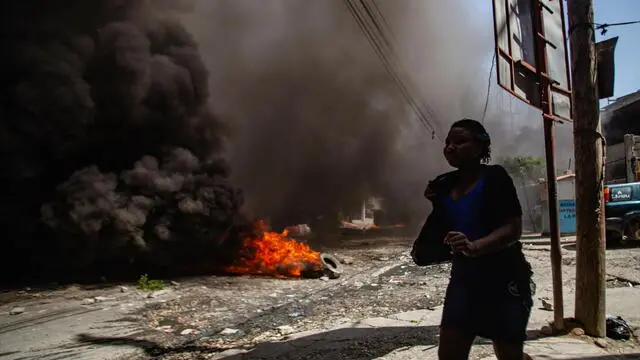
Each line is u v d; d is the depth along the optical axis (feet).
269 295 22.20
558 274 11.70
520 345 5.62
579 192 11.50
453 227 6.10
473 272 5.82
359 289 22.82
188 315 17.85
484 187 5.83
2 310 19.47
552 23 13.16
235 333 14.90
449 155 6.13
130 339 14.38
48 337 14.75
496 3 10.50
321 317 16.63
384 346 11.89
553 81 12.45
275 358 11.51
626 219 29.84
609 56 11.09
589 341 10.94
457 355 5.73
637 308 13.84
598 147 11.16
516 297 5.65
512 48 11.10
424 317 14.99
